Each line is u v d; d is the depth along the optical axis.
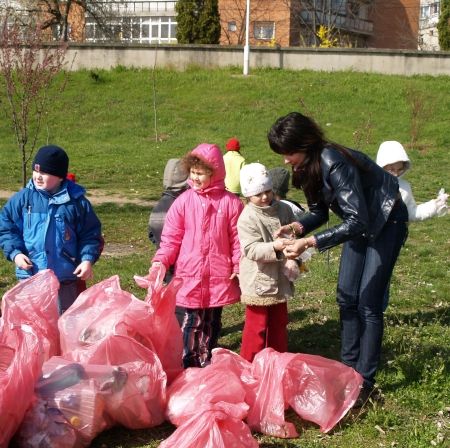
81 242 4.97
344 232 4.14
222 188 5.05
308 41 47.22
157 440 4.02
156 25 54.56
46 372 3.96
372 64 27.62
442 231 11.25
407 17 57.09
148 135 22.48
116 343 4.10
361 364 4.55
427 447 3.96
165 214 5.47
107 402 3.93
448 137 21.69
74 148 20.95
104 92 25.78
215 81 26.47
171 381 4.41
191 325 4.95
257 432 4.14
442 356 5.23
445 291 7.41
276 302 4.84
